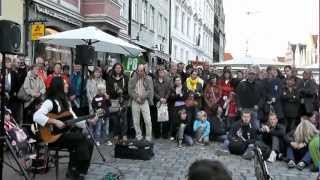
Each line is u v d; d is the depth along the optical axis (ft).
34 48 52.11
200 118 40.40
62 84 24.80
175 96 41.32
